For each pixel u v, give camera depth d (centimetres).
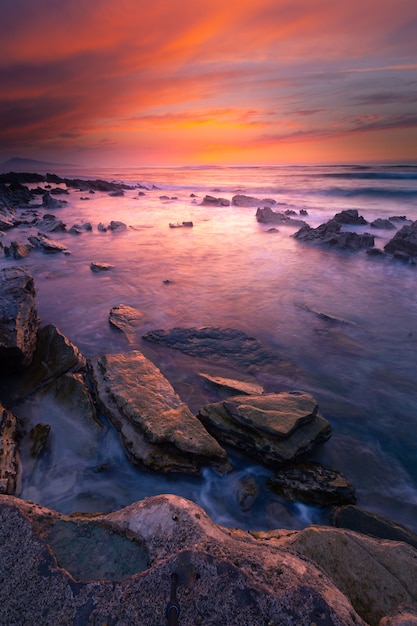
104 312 1157
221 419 623
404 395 769
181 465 546
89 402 659
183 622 231
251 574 262
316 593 248
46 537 309
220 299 1271
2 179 5762
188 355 898
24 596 255
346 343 972
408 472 588
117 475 555
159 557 285
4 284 860
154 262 1720
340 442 644
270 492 534
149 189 5478
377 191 4028
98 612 243
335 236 1994
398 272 1566
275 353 917
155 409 609
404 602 299
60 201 3606
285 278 1496
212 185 5700
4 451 521
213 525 322
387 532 435
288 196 4275
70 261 1717
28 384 729
